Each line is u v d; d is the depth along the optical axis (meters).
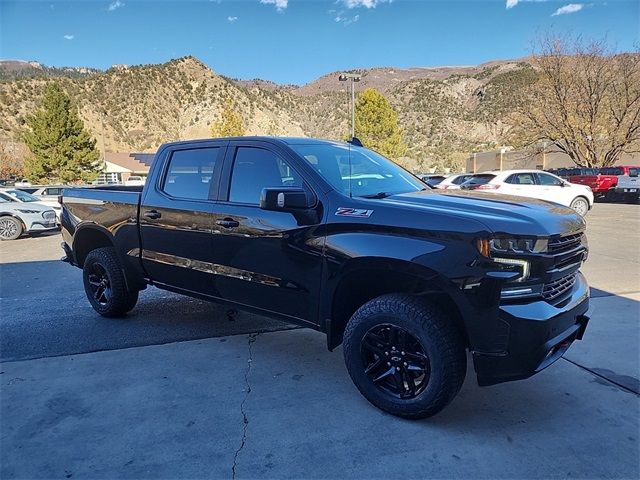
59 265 8.48
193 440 2.74
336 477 2.40
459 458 2.54
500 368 2.58
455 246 2.60
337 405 3.13
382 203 2.98
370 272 2.94
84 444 2.71
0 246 11.41
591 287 5.88
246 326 4.76
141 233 4.44
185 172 4.15
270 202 2.99
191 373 3.65
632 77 26.39
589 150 28.44
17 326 4.80
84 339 4.40
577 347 3.98
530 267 2.56
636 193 20.30
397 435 2.76
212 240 3.79
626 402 3.10
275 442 2.71
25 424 2.93
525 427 2.83
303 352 4.07
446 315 2.77
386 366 3.00
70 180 42.12
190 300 5.74
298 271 3.26
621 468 2.44
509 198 3.35
